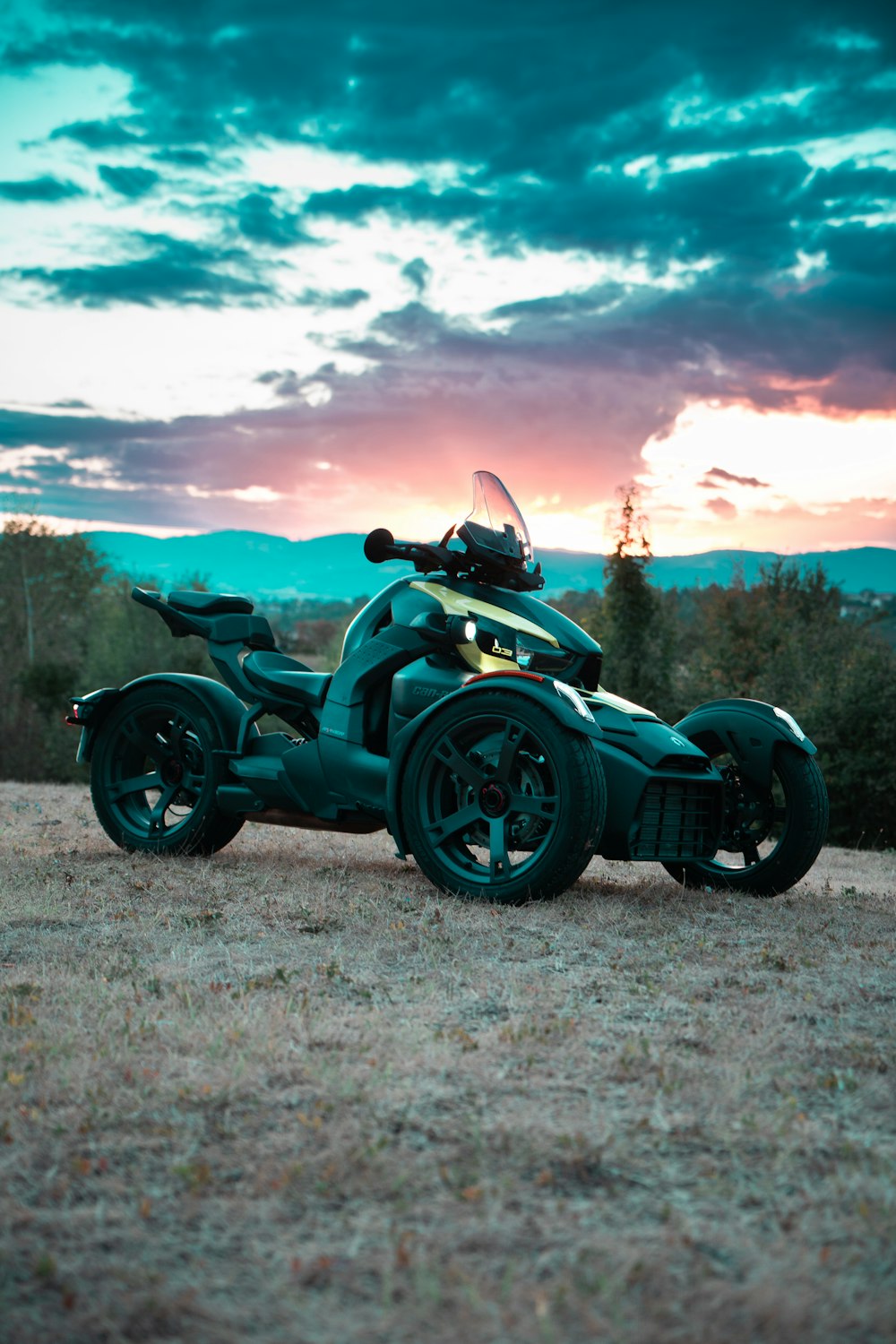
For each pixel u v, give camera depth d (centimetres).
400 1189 213
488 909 482
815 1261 189
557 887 488
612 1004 342
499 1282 182
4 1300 177
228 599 647
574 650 546
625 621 3247
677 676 3472
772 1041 307
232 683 634
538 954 408
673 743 525
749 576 3881
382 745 579
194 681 631
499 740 509
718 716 576
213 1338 168
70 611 5572
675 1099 261
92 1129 241
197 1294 179
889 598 4434
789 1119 249
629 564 3219
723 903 532
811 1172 225
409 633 566
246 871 584
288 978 366
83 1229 199
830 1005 350
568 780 478
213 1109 251
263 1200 210
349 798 568
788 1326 170
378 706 574
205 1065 278
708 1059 291
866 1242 197
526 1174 221
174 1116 247
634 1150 233
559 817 480
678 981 371
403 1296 178
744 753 567
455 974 376
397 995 349
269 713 625
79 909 478
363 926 449
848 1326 171
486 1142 234
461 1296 178
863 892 627
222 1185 216
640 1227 201
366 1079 269
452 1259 189
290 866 606
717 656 3466
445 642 544
